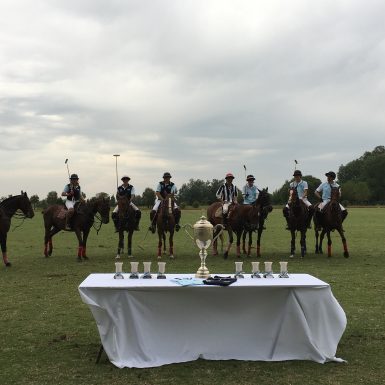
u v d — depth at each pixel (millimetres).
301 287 5672
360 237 23984
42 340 6648
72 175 15773
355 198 115562
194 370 5391
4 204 14477
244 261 14789
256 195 16938
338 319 5793
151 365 5512
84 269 13508
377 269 12898
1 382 5117
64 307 8688
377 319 7566
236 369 5422
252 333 5797
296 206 15430
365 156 142000
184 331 5754
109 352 5602
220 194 16641
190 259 15414
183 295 5707
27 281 11562
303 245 15797
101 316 5629
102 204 15406
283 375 5246
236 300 5766
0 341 6617
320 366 5523
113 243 21859
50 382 5105
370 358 5797
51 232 16828
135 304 5648
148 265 6355
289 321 5703
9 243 22344
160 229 15422
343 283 10703
